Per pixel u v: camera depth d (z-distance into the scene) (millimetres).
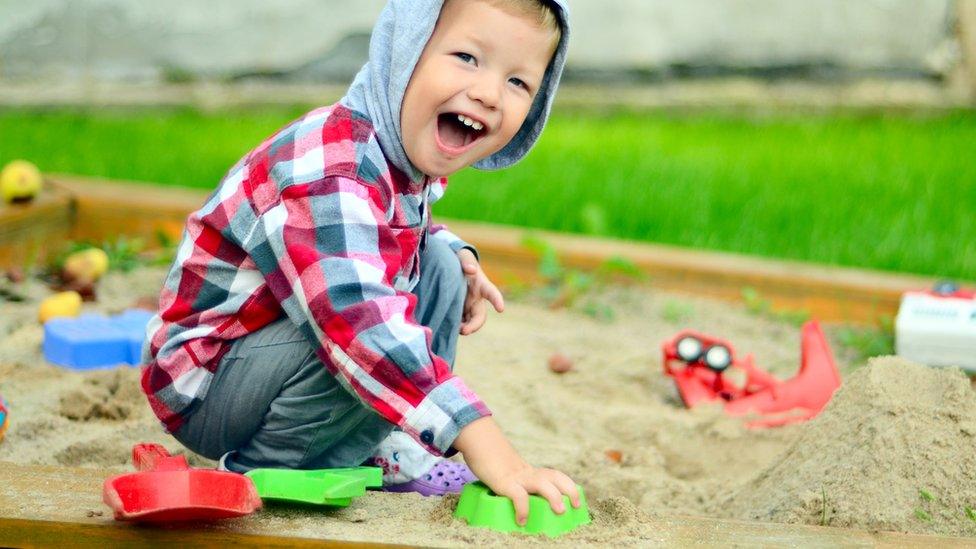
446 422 2074
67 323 3586
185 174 6086
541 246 4555
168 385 2312
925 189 6148
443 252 2520
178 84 8266
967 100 8344
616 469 3014
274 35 8352
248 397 2301
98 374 3283
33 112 7930
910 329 3672
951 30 8344
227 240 2273
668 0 8500
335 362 2123
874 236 5305
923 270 4953
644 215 5535
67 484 2172
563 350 3971
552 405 3428
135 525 1985
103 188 4922
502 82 2229
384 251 2156
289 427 2320
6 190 4547
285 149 2213
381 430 2396
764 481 2711
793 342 4188
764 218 5578
